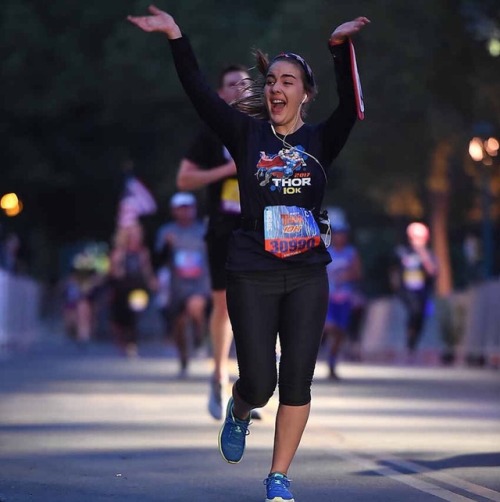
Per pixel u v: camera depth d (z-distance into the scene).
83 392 31.95
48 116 91.19
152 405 27.83
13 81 89.19
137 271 59.22
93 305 81.94
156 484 15.97
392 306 62.53
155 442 20.42
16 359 51.91
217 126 14.78
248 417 15.33
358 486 15.84
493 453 19.03
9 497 14.92
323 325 14.60
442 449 19.53
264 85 15.62
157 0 90.75
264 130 14.77
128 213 86.38
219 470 17.19
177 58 14.80
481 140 54.47
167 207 96.81
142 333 92.62
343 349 68.50
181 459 18.30
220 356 22.61
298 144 14.73
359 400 29.83
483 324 48.50
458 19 54.94
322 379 39.75
